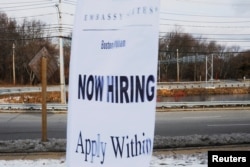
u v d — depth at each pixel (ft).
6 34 255.70
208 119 57.36
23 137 39.47
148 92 8.21
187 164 23.17
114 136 8.42
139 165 8.26
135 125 8.30
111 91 8.45
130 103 8.33
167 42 296.71
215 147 29.32
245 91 176.76
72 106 8.96
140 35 8.25
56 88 160.15
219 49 326.85
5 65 254.06
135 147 8.30
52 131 44.16
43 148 28.78
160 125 49.98
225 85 211.00
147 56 8.23
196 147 29.37
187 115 63.67
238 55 330.13
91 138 8.63
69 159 8.96
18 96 120.37
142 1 8.21
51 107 73.10
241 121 54.65
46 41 242.37
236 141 31.53
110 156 8.44
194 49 306.55
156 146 29.50
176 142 31.01
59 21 85.92
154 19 8.14
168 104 78.95
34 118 59.21
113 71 8.44
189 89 168.04
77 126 8.82
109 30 8.50
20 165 23.24
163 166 22.65
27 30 254.47
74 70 8.92
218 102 82.43
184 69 310.04
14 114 65.72
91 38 8.69
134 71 8.30
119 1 8.41
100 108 8.55
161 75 303.27
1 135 41.09
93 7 8.66
